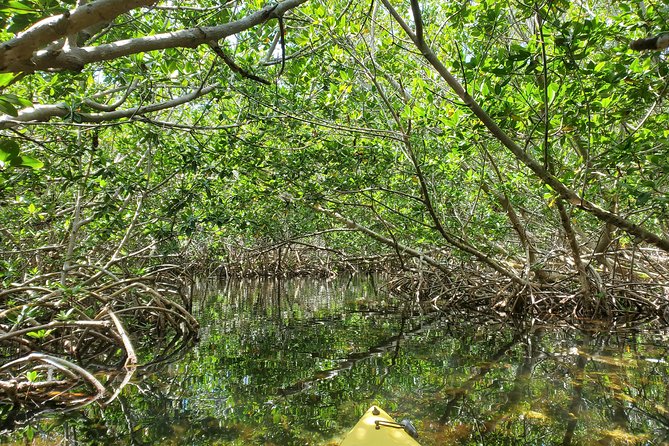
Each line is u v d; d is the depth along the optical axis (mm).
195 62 6379
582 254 11531
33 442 4039
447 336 8719
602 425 4305
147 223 8922
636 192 5195
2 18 1608
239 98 8203
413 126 7781
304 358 6961
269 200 10367
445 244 10836
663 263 11664
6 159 1647
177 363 6711
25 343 6629
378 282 21875
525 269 11180
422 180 8008
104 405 4938
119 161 8773
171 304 8867
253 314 11742
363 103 7707
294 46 7629
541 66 5176
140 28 5781
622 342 8062
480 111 5320
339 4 7848
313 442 3977
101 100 8039
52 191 8812
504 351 7367
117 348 7703
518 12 7566
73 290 6566
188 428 4305
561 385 5484
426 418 4504
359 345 7898
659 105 6312
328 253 24266
